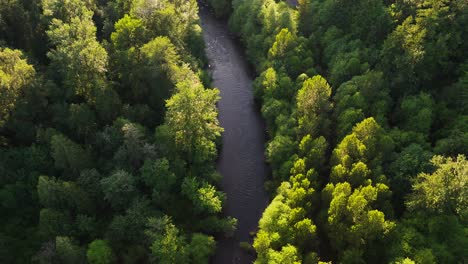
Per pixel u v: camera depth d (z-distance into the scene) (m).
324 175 105.62
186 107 100.25
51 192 86.75
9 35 117.50
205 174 109.75
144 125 113.06
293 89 127.25
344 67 123.75
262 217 100.81
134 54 113.88
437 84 113.75
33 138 100.62
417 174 90.75
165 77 114.81
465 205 82.12
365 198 87.25
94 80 106.31
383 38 129.50
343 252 87.06
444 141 95.44
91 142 103.06
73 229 87.25
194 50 149.62
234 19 170.62
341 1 139.12
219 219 104.75
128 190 91.94
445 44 110.25
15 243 86.88
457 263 79.56
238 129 134.38
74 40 109.56
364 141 98.06
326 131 111.50
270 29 149.62
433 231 83.81
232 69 159.38
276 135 116.69
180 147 106.06
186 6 145.50
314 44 142.88
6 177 92.69
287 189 99.00
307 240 90.25
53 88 106.75
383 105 108.31
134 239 89.25
